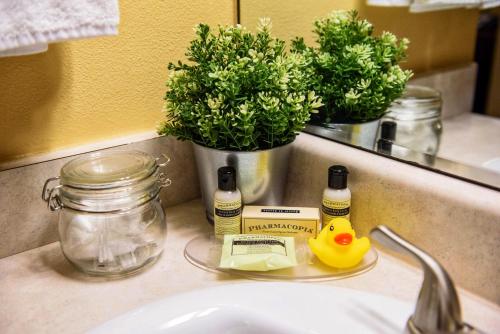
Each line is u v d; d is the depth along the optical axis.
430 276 0.43
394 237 0.44
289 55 0.73
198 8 0.79
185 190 0.85
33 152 0.70
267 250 0.65
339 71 0.79
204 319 0.56
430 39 0.82
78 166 0.66
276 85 0.66
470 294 0.59
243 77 0.66
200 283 0.63
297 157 0.78
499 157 0.70
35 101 0.68
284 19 0.85
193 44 0.69
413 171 0.65
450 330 0.43
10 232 0.69
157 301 0.58
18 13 0.53
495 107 0.85
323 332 0.54
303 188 0.78
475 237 0.57
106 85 0.73
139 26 0.74
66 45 0.68
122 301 0.60
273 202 0.76
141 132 0.79
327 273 0.64
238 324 0.57
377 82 0.80
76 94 0.71
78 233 0.66
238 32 0.69
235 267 0.63
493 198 0.57
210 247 0.70
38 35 0.54
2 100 0.66
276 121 0.66
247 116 0.64
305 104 0.70
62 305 0.60
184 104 0.68
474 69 0.83
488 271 0.57
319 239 0.66
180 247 0.71
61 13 0.56
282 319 0.56
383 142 0.75
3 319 0.57
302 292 0.59
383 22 0.84
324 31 0.83
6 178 0.67
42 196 0.64
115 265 0.65
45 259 0.69
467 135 0.77
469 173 0.64
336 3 0.86
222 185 0.68
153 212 0.69
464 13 0.82
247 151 0.69
